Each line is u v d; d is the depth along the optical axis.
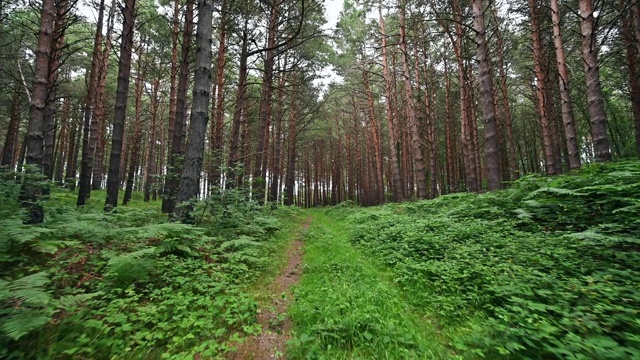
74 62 19.44
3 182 5.89
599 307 2.98
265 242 7.76
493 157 9.48
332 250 7.12
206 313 3.43
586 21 8.43
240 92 13.03
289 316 3.74
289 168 24.84
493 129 9.52
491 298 3.70
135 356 2.69
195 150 7.05
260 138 16.17
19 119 22.53
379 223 9.91
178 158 9.16
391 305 3.80
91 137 15.74
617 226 4.70
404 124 26.11
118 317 3.11
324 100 22.98
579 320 2.89
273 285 4.89
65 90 20.09
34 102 6.16
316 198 45.81
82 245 5.01
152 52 19.11
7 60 16.58
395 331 3.12
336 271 5.43
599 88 8.20
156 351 2.80
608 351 2.42
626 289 3.25
